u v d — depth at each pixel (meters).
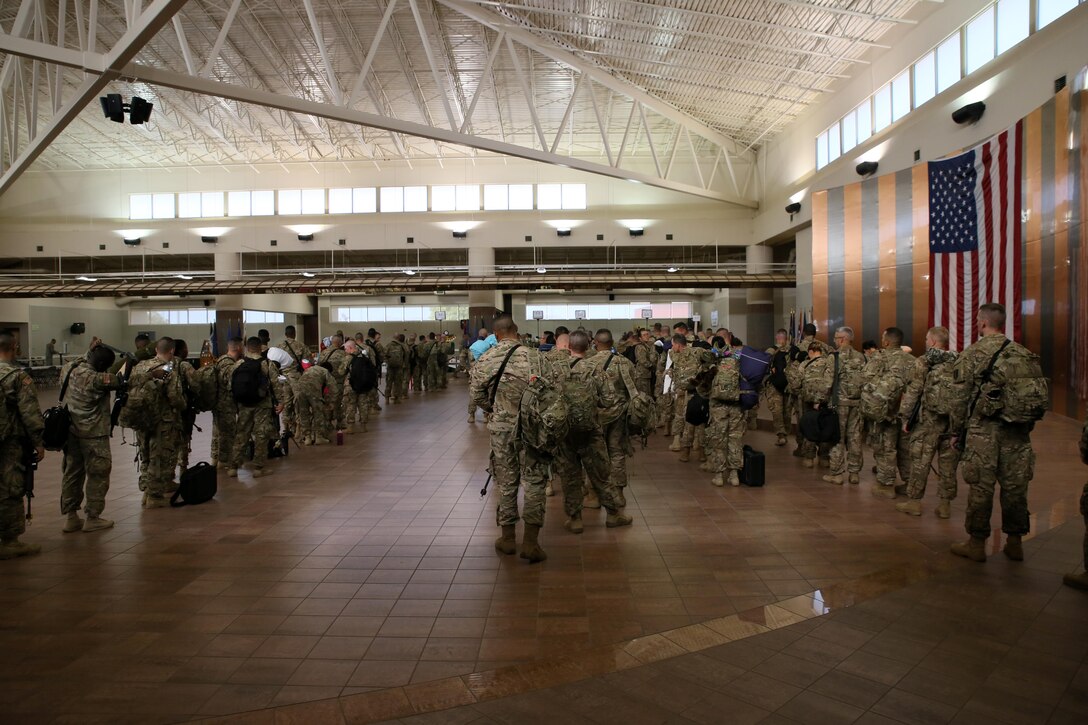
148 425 6.40
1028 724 2.57
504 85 22.67
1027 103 12.67
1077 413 10.66
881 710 2.69
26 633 3.61
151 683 3.05
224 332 29.30
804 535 5.28
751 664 3.11
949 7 15.00
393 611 3.87
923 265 15.56
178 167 29.66
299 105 15.02
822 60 18.73
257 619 3.78
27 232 29.75
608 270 30.64
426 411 15.31
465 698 2.87
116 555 5.00
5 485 4.85
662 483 7.35
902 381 6.18
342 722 2.70
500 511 4.86
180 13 17.94
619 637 3.46
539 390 4.68
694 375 8.45
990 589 3.98
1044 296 11.66
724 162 29.25
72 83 22.48
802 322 24.11
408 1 17.31
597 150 29.06
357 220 29.52
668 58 18.95
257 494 7.04
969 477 4.48
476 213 29.45
